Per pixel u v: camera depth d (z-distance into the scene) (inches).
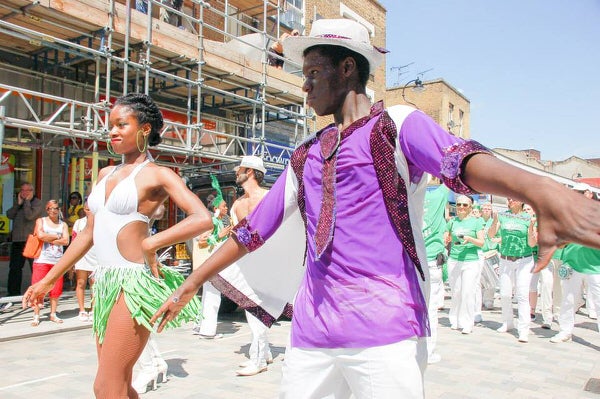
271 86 460.1
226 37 528.4
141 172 106.3
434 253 220.7
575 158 1352.1
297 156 76.6
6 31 277.0
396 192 64.4
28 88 361.7
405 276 65.6
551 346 258.8
